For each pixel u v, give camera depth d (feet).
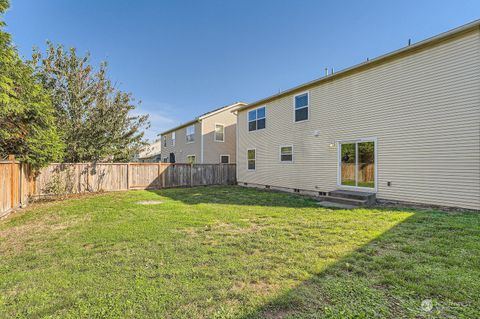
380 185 26.05
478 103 19.80
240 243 13.30
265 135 43.19
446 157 21.47
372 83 27.02
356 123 28.55
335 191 29.01
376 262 10.39
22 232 16.16
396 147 24.80
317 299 7.73
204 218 19.44
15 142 24.91
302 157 35.73
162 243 13.43
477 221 16.56
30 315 7.08
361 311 7.04
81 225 17.67
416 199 23.29
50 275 9.64
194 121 64.23
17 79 20.66
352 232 14.96
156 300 7.75
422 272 9.32
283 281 8.95
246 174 48.32
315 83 33.47
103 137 42.22
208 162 61.77
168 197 32.45
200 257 11.36
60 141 31.96
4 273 9.95
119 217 20.12
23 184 26.32
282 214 20.88
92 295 8.06
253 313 7.07
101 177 40.91
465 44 20.52
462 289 8.04
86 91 40.93
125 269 10.10
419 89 23.22
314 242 13.29
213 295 8.03
